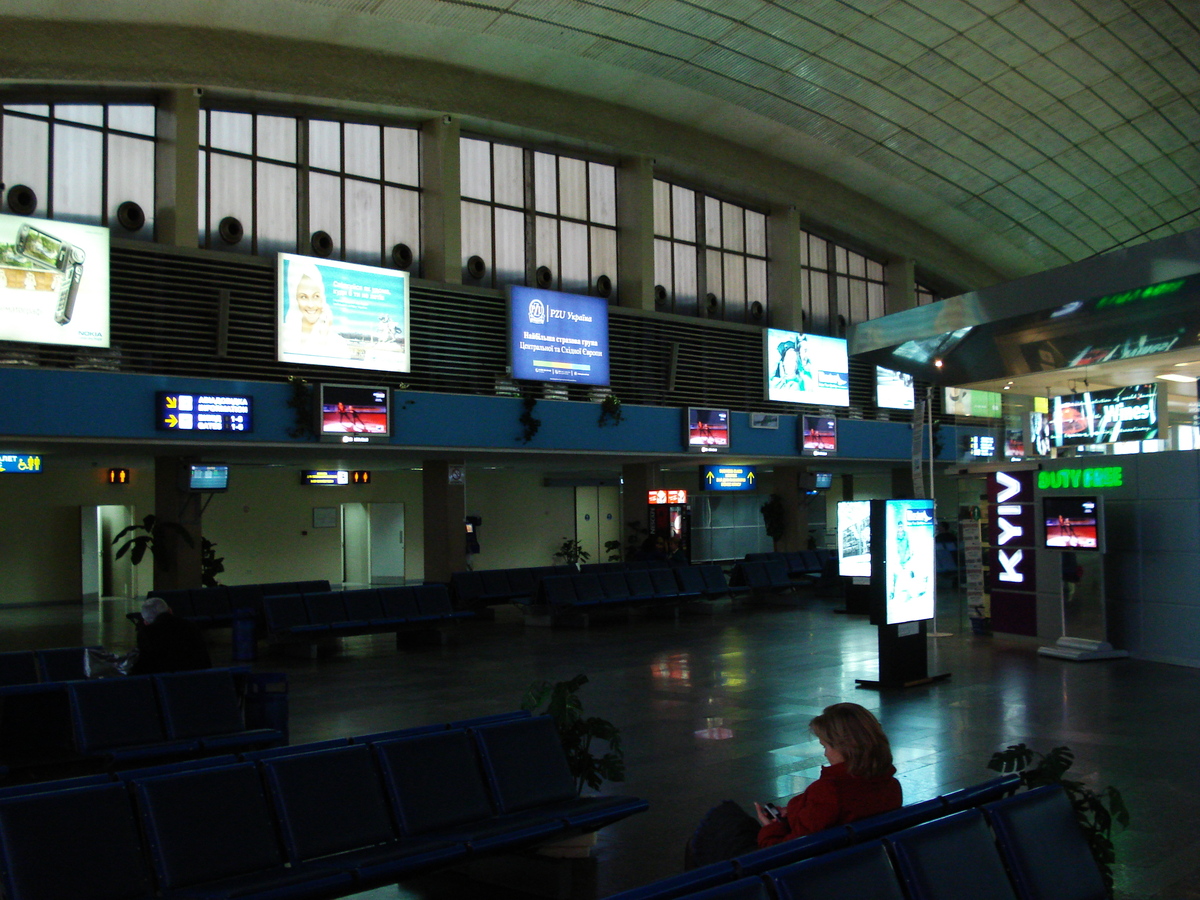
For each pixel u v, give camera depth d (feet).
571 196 80.53
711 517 111.65
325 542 89.81
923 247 106.11
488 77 72.59
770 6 69.62
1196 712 32.71
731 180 88.07
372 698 37.01
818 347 91.45
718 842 13.84
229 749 22.54
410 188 71.51
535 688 20.40
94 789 13.21
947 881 11.24
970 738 28.81
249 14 59.52
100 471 78.79
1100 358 48.03
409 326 64.75
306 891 13.03
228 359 57.31
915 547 38.65
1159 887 17.19
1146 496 45.60
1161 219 108.78
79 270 51.78
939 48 77.36
